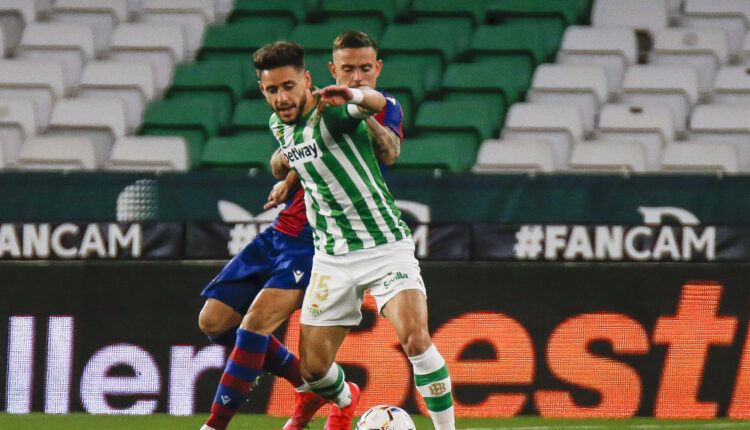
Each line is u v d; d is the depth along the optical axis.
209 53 43.50
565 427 24.30
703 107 38.59
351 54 20.05
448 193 26.25
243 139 36.31
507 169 34.62
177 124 38.69
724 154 35.66
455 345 26.14
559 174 26.02
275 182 26.52
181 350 26.62
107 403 26.70
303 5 46.06
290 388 26.39
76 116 38.62
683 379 25.67
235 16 45.88
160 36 43.22
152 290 26.70
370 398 26.03
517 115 37.94
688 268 25.70
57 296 26.80
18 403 26.75
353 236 18.38
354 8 45.25
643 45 44.25
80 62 42.28
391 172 26.44
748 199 25.52
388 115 18.59
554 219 26.02
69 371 26.72
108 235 26.78
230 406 19.89
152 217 26.73
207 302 20.98
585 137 38.72
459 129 37.09
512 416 25.92
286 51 17.73
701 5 44.59
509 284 26.08
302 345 19.12
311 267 20.23
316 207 18.64
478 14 45.22
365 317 26.08
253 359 19.88
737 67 41.03
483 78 40.31
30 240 26.89
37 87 40.03
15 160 36.97
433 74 41.25
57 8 45.16
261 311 19.95
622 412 25.77
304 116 18.12
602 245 25.89
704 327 25.61
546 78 40.34
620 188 25.91
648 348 25.75
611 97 40.78
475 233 26.14
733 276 25.58
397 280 18.16
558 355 25.94
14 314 26.80
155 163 35.50
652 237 25.77
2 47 42.97
